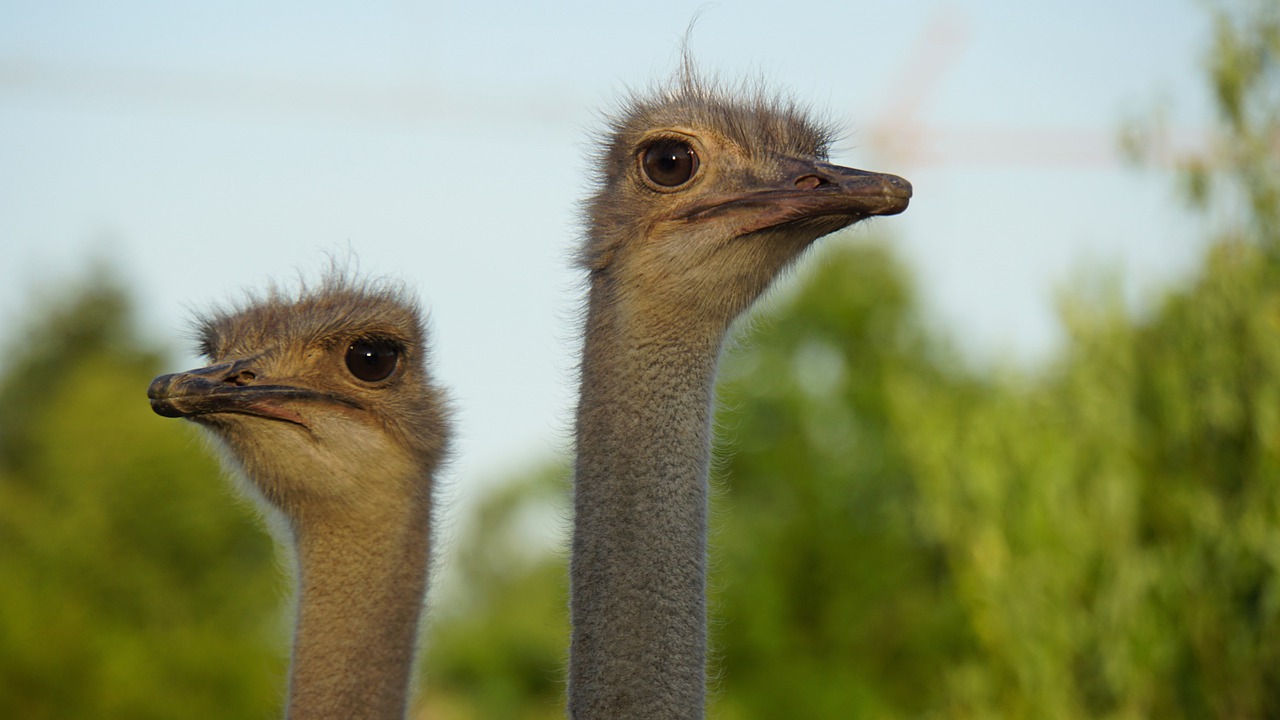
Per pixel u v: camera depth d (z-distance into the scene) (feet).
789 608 98.89
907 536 92.94
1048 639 45.88
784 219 24.30
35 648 93.86
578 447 24.30
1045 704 45.88
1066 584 45.91
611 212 25.16
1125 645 44.57
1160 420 46.44
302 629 27.43
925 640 89.97
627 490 23.63
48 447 116.26
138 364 199.11
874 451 99.55
